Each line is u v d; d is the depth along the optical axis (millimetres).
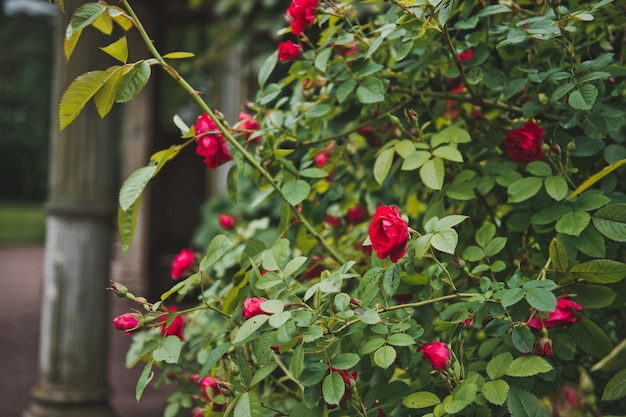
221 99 5574
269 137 1586
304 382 1167
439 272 1363
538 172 1400
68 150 3076
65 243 3070
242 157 1565
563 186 1351
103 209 3092
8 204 21359
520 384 1247
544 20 1463
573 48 1524
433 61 1681
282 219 1575
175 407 1886
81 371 3074
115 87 1336
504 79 1533
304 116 1706
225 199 5051
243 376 1260
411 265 1285
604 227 1285
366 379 1405
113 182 3168
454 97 1646
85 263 3080
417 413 1283
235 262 1985
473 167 1613
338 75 1605
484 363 1345
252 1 4805
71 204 3055
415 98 1706
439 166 1415
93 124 3082
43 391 3070
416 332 1274
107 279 3160
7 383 4445
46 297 3107
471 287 1588
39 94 21375
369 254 1640
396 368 1443
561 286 1255
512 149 1466
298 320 1188
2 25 21125
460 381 1212
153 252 6859
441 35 1606
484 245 1409
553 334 1413
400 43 1741
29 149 21797
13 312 6871
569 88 1348
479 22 1650
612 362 881
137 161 6684
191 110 7047
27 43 21016
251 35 4973
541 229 1430
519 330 1229
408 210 1773
